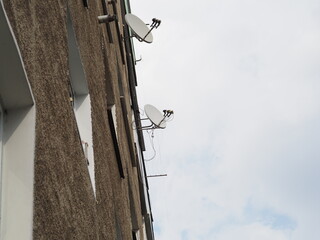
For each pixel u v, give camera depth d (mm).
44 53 6293
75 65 9125
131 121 20562
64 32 7711
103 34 13023
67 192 6508
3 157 5133
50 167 5812
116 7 17609
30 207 4992
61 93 6902
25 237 4867
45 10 6668
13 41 4949
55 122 6355
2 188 4984
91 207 8133
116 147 12805
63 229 6113
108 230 10031
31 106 5465
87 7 10258
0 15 4773
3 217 4883
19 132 5301
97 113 10430
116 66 16562
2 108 5309
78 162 7414
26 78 5254
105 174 10508
